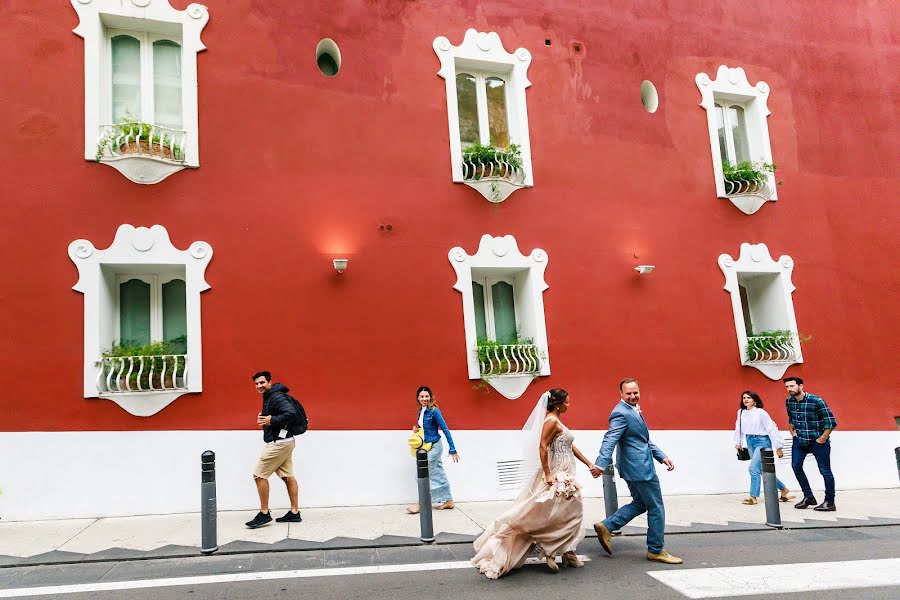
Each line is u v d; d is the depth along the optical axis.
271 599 4.59
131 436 7.19
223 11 8.30
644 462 5.70
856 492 9.77
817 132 11.32
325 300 8.16
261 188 8.11
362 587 4.88
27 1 7.54
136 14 7.85
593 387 9.12
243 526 6.64
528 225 9.26
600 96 10.02
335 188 8.44
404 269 8.56
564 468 5.39
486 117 9.62
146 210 7.61
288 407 6.61
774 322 10.59
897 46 12.14
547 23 9.94
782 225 10.73
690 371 9.68
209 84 8.10
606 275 9.52
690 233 10.12
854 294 10.91
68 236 7.30
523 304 9.32
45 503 6.83
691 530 6.92
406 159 8.83
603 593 4.80
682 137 10.41
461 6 9.49
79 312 7.22
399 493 7.97
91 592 4.70
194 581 4.96
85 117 7.52
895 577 5.27
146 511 7.09
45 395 6.99
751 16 11.30
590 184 9.70
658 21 10.62
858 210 11.26
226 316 7.72
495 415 8.62
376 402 8.13
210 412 7.48
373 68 8.89
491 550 5.29
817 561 5.75
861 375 10.64
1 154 7.23
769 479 7.22
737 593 4.84
